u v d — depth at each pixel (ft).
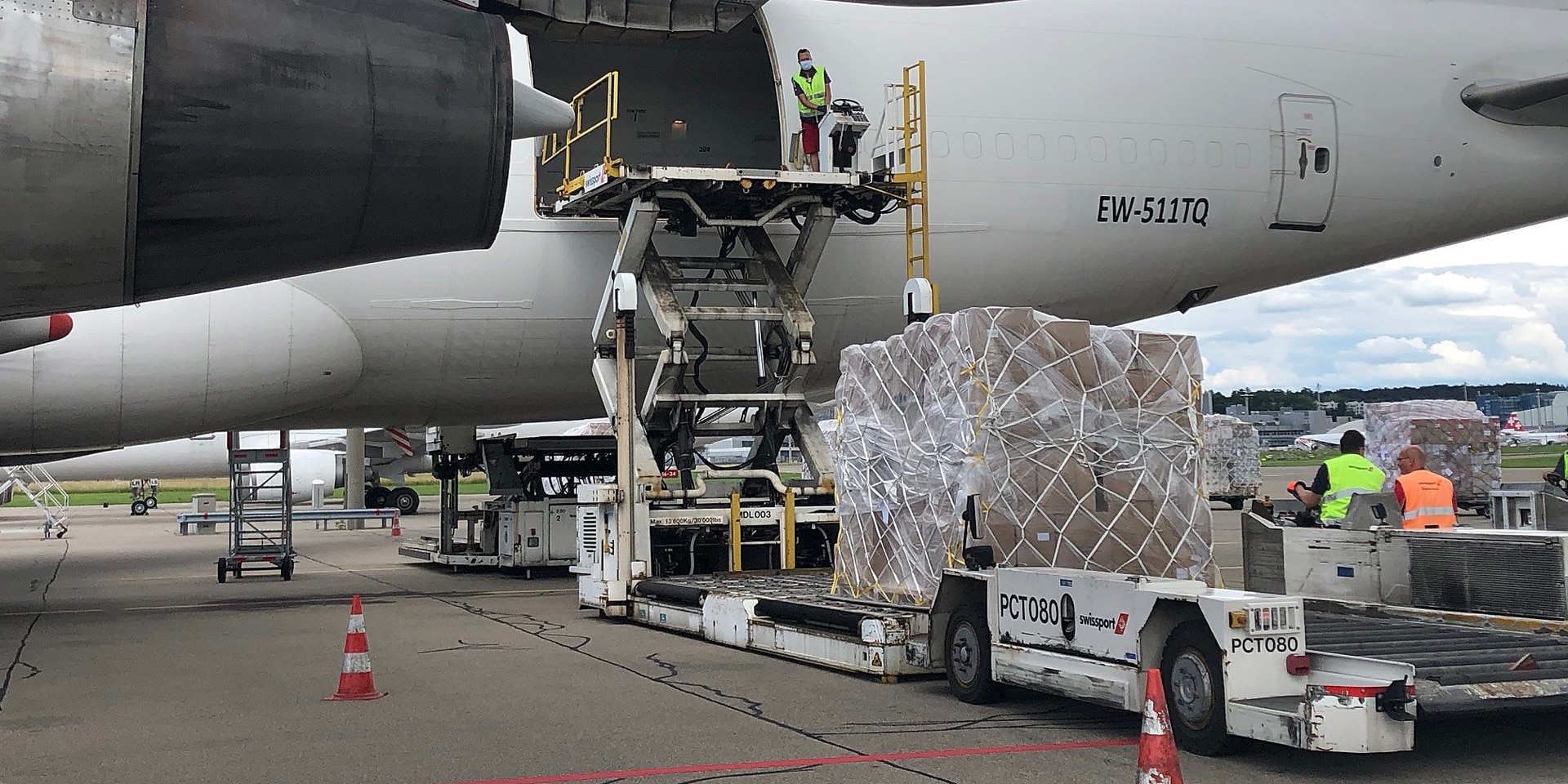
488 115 17.46
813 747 23.08
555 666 33.09
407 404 55.88
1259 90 56.70
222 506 183.62
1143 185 55.06
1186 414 31.65
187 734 24.95
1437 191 58.75
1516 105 57.77
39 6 15.25
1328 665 21.70
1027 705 27.22
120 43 15.53
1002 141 53.47
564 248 51.29
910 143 47.21
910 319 45.57
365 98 16.85
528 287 51.34
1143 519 30.76
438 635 39.73
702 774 21.13
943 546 30.58
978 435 29.58
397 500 144.77
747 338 53.57
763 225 47.19
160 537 108.78
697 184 44.80
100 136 15.48
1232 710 20.89
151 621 44.70
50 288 16.44
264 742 24.12
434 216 17.88
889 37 53.11
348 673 28.60
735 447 225.97
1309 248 58.65
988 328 30.07
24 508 197.06
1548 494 46.24
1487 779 20.24
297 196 16.88
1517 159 59.26
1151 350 31.65
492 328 51.88
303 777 21.30
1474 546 29.40
